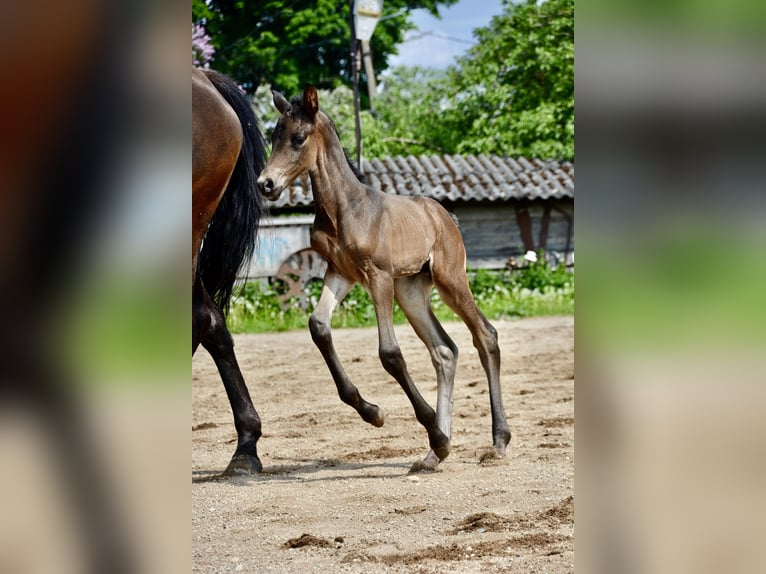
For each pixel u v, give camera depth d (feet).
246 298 47.73
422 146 88.43
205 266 17.12
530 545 11.25
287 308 47.32
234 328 44.68
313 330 16.28
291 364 32.68
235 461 16.81
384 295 16.38
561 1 82.28
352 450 19.10
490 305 49.21
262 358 34.50
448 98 89.45
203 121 14.79
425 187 54.90
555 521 12.44
